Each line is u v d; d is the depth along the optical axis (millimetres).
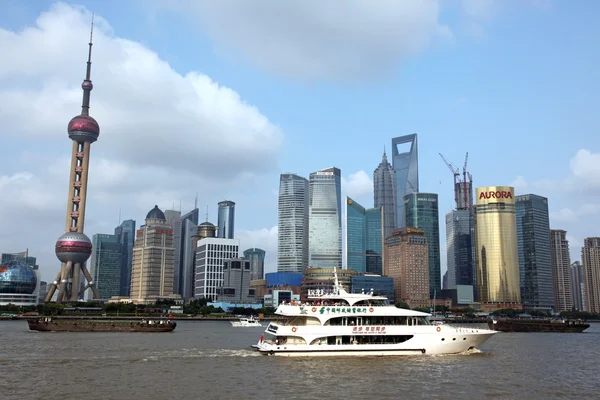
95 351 136000
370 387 86312
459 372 99375
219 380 91562
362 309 113625
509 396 83312
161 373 98562
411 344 114125
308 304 116500
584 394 86125
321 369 99625
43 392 82938
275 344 113688
